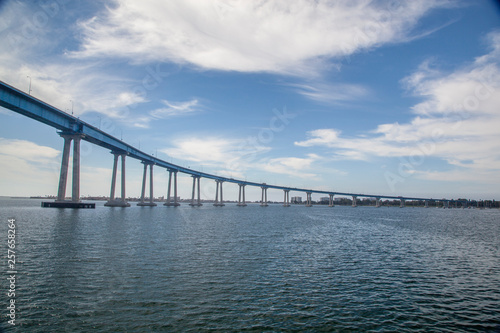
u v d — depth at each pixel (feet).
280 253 104.73
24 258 84.38
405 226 247.50
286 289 64.34
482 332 46.96
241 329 45.21
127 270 74.79
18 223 176.24
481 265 94.89
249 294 60.39
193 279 69.10
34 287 60.64
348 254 107.76
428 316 52.65
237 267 81.71
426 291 66.39
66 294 57.31
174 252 99.60
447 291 66.85
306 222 266.16
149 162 577.43
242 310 52.24
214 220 261.65
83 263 80.28
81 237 126.21
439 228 232.12
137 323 46.06
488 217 461.78
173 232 157.99
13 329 43.29
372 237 163.12
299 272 79.05
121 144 452.76
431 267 90.27
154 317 48.29
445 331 47.16
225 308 52.85
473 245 140.67
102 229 158.40
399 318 51.39
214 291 61.36
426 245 137.18
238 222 244.63
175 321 47.06
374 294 63.16
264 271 78.64
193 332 43.68
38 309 50.29
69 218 223.71
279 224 234.99
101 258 86.89
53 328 43.91
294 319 49.39
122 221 215.10
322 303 56.95
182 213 375.86
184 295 58.49
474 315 53.62
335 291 64.23
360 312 53.36
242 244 122.21
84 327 44.45
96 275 69.67
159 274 72.13
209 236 145.59
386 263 94.17
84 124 342.03
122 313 49.47
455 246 136.15
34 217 223.51
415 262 97.04
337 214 463.42
